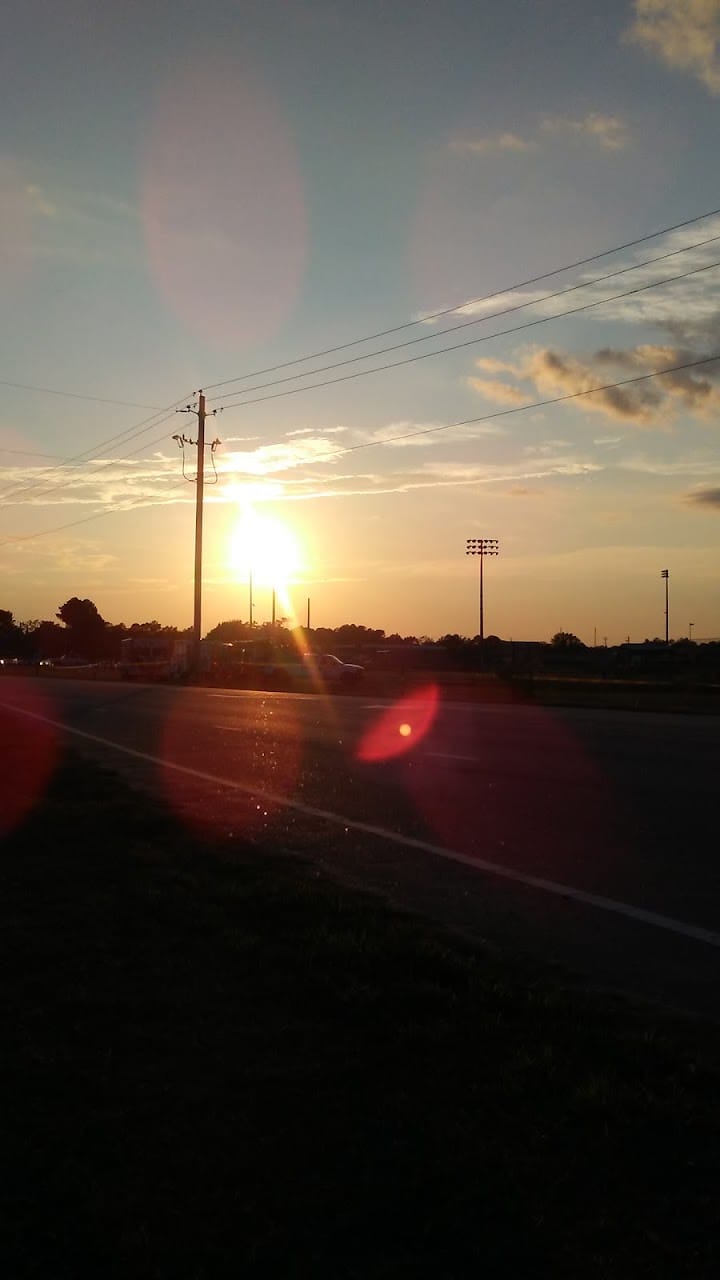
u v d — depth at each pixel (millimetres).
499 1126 4895
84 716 32469
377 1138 4766
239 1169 4492
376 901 9297
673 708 37750
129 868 10477
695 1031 6344
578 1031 6074
